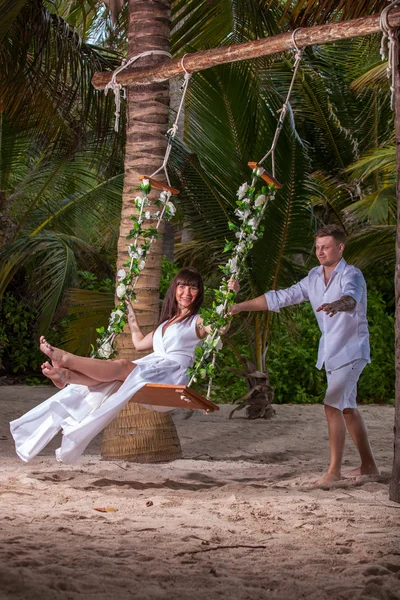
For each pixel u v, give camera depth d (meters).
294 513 5.10
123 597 3.14
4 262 12.79
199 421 11.23
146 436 7.67
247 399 11.84
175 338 6.17
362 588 3.41
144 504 5.34
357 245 13.80
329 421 6.54
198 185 10.46
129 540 4.17
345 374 6.51
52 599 3.05
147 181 6.59
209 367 5.79
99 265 13.30
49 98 11.48
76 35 10.87
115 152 12.06
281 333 14.28
